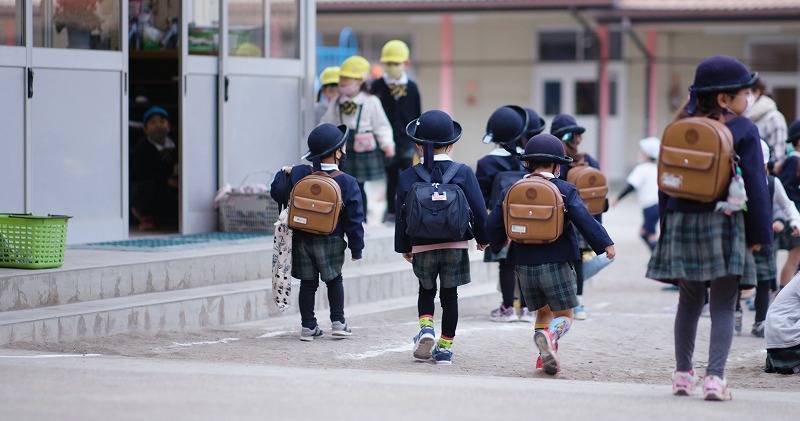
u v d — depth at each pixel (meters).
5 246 18.75
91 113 22.80
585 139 64.81
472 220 16.98
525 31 64.88
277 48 26.55
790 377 16.81
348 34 63.91
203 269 21.12
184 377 13.52
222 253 21.55
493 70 65.44
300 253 18.64
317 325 19.16
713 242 12.69
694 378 13.57
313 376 14.14
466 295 24.53
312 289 18.80
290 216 18.16
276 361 16.84
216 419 10.92
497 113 21.05
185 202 24.59
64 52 22.23
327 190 17.97
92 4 22.83
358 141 26.25
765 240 12.65
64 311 17.94
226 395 12.27
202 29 25.00
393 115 27.72
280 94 26.53
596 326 21.86
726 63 12.77
